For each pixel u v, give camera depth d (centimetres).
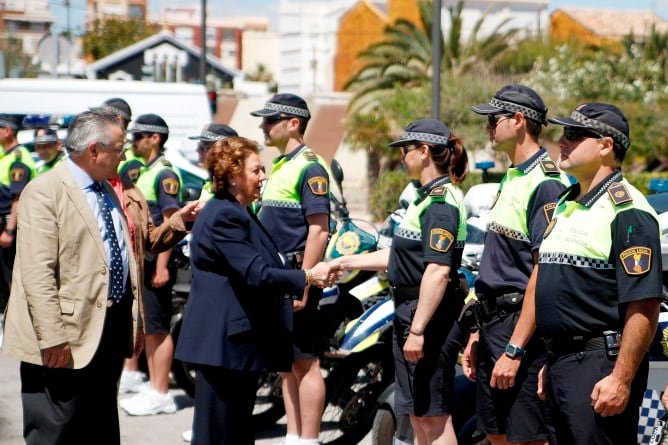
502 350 452
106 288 455
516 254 449
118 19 5244
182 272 791
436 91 1417
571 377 390
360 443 648
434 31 1411
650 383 495
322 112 3362
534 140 457
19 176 904
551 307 393
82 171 461
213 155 466
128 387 776
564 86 2422
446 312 486
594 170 392
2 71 2261
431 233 473
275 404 682
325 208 579
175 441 646
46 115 1378
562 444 398
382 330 598
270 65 9450
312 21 5141
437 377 486
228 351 453
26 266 441
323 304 602
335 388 591
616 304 384
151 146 718
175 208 712
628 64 2542
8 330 449
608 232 383
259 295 458
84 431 463
